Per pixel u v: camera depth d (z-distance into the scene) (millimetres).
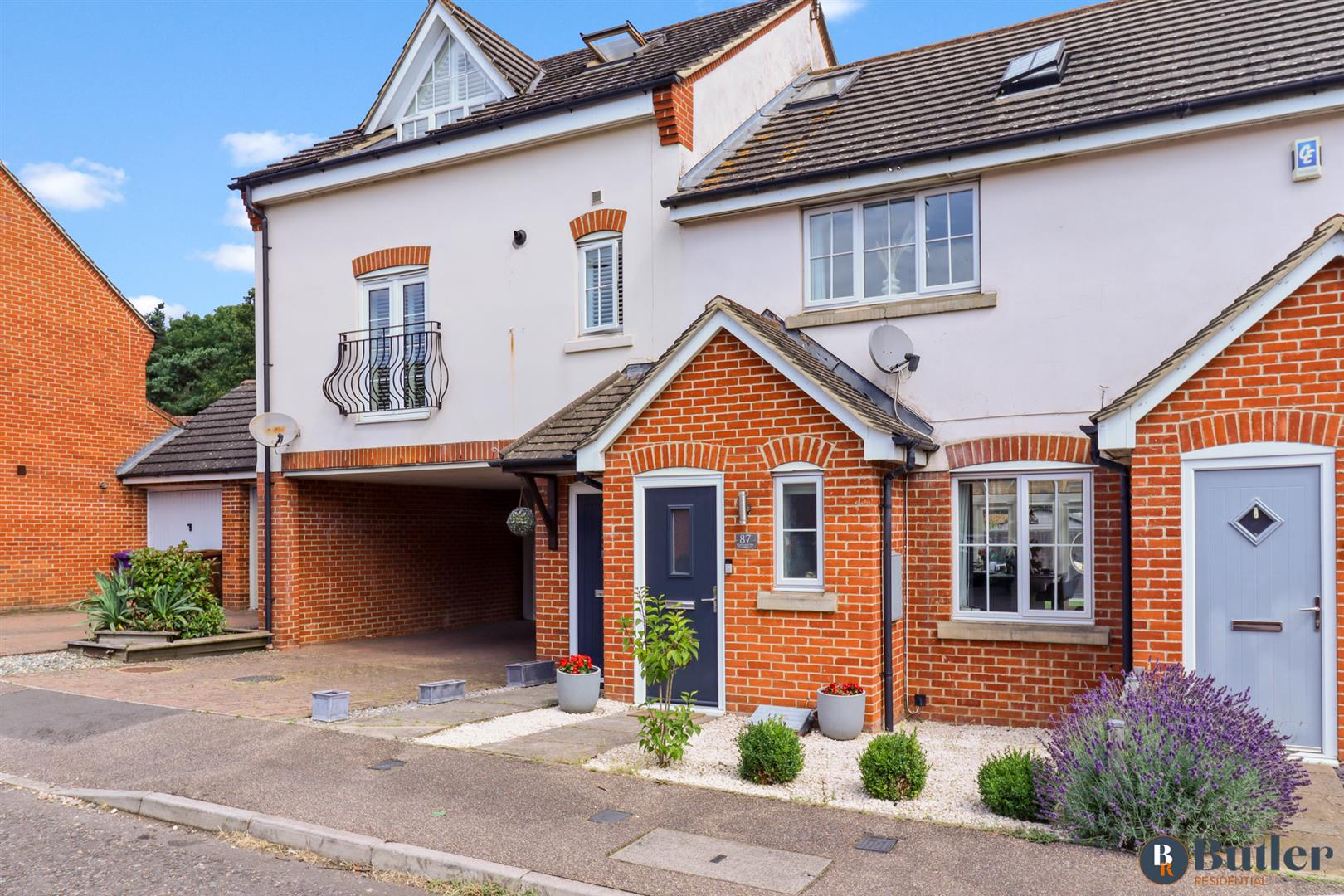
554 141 11211
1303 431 6836
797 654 8406
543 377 11250
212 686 10406
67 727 8570
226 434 17703
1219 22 9602
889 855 5379
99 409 18062
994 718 8602
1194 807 5301
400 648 13516
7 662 11766
